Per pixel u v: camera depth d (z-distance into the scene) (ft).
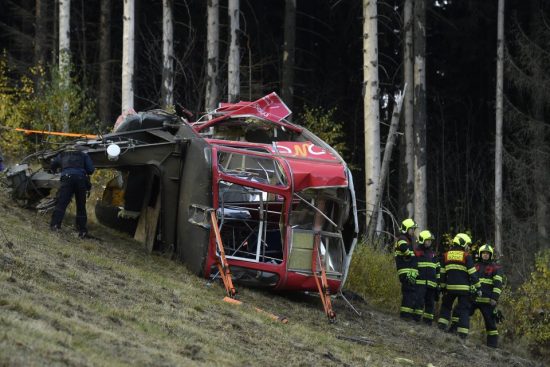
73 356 54.60
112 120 258.16
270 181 102.68
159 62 262.47
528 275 201.46
